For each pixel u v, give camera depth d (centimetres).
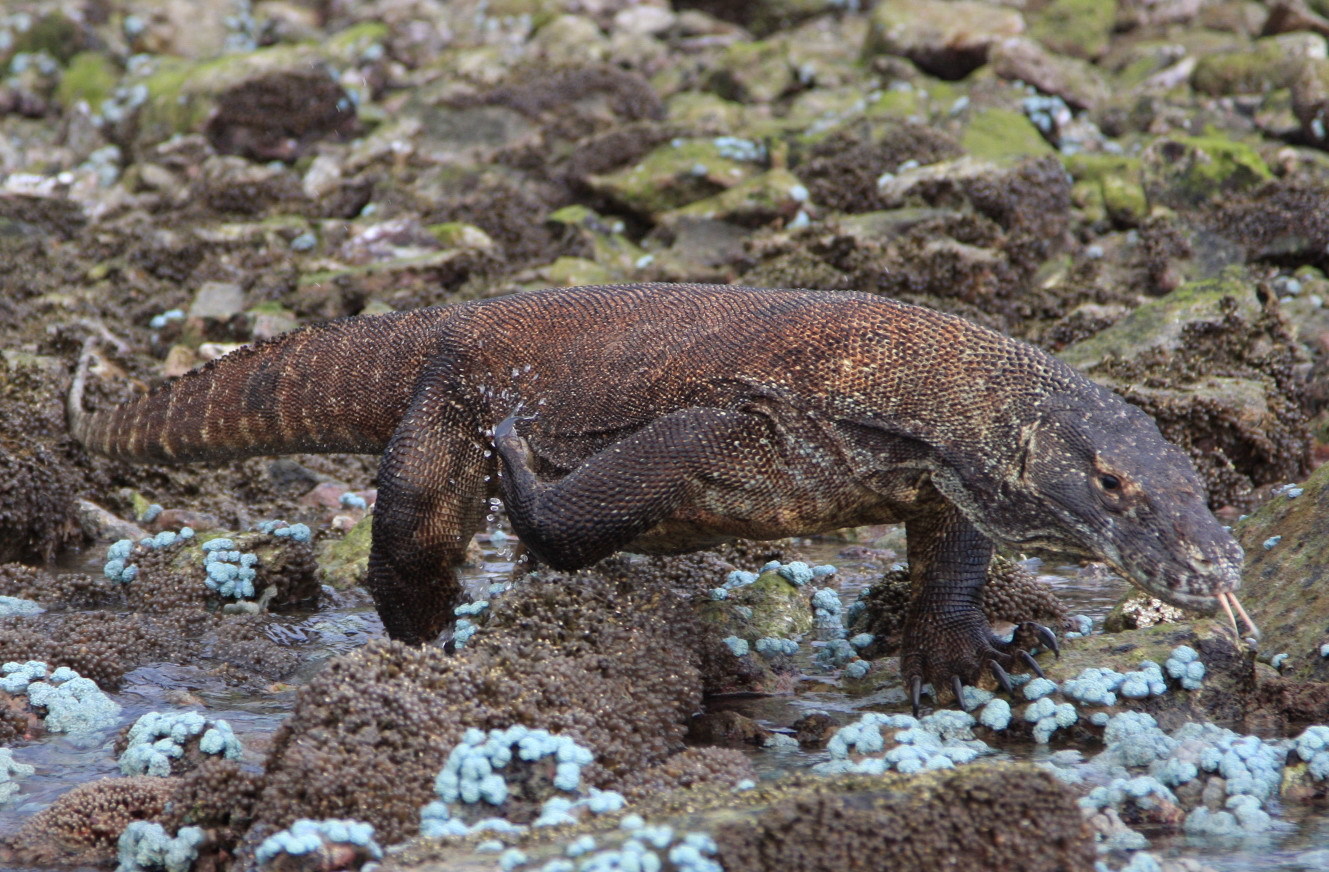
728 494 1634
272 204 4041
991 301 3312
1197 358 2922
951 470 1597
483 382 1830
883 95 4244
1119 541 1505
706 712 1688
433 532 1828
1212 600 1462
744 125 4319
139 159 4378
